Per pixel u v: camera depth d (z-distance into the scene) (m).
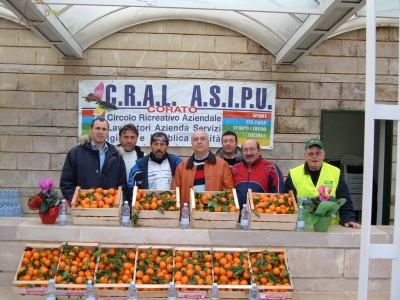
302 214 4.19
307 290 4.17
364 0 4.50
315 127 7.20
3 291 3.99
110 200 4.21
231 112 7.11
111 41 7.03
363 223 3.42
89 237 4.07
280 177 5.03
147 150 7.10
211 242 4.09
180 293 3.68
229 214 4.14
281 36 6.35
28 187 7.04
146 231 4.07
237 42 7.11
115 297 3.68
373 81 3.30
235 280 3.80
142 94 7.05
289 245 4.13
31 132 7.02
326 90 7.19
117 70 7.05
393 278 3.49
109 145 5.18
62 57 6.98
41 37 5.90
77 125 7.04
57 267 3.83
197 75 7.10
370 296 4.18
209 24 7.08
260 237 4.11
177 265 3.88
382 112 3.37
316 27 5.30
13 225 4.10
